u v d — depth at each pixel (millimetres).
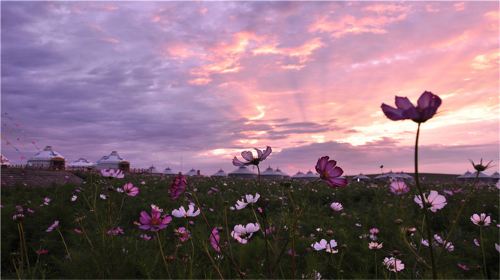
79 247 4930
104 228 4277
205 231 4672
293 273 1815
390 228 6133
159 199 9867
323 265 4262
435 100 1259
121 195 9391
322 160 1961
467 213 8055
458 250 5656
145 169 45938
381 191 12820
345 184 1903
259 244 4562
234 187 16422
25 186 13125
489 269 4965
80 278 4078
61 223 6656
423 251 3953
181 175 2322
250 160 2033
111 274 3988
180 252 4602
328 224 7219
